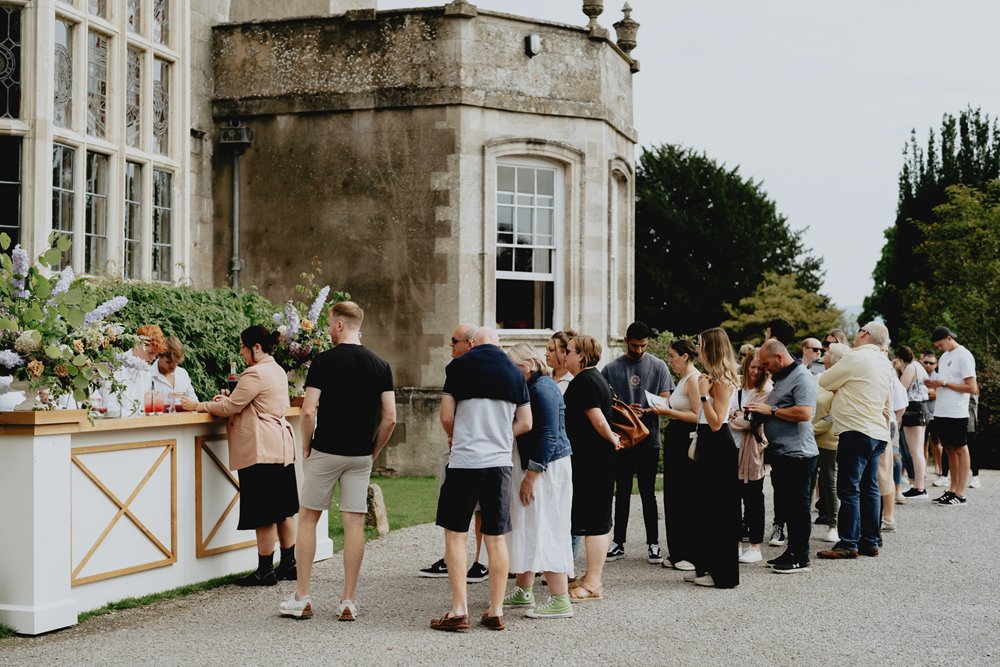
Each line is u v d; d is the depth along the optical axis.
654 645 6.09
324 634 6.29
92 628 6.37
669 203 37.28
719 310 37.44
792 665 5.70
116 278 9.96
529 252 15.50
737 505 7.80
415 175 14.83
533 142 15.23
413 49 14.86
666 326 37.16
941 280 32.94
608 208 16.12
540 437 6.74
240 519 7.66
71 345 6.57
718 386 7.78
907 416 12.90
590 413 7.32
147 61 11.75
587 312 15.70
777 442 8.44
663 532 10.55
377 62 14.98
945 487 14.32
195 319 9.74
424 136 14.80
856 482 8.97
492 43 14.96
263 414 7.64
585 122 15.66
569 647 6.02
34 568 6.18
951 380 12.39
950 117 37.28
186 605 7.02
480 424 6.51
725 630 6.45
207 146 15.36
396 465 14.82
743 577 8.19
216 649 5.89
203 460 7.75
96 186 10.99
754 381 8.94
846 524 8.97
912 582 7.95
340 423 6.70
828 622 6.68
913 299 33.28
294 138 15.28
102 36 11.06
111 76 11.11
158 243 12.15
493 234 15.00
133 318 9.20
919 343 32.03
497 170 15.23
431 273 14.77
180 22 12.37
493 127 14.97
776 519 9.93
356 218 15.05
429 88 14.77
